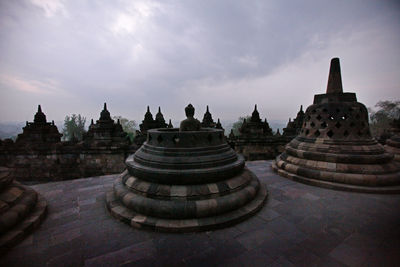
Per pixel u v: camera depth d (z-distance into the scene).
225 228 5.09
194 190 5.51
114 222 5.43
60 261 3.91
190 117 7.15
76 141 17.45
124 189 6.41
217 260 3.94
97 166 15.95
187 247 4.36
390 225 5.16
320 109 9.26
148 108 21.73
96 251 4.22
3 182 5.25
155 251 4.22
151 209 5.26
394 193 7.17
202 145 6.27
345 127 8.57
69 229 5.07
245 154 18.91
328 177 8.09
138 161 6.66
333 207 6.25
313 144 9.16
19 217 4.91
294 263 3.84
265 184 8.41
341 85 9.13
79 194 7.48
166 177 5.62
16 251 4.20
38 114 15.91
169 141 6.25
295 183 8.63
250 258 3.99
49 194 7.48
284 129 21.41
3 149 15.12
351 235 4.74
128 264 3.84
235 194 5.86
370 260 3.88
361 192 7.36
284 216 5.70
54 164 15.65
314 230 4.98
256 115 19.33
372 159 7.84
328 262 3.85
